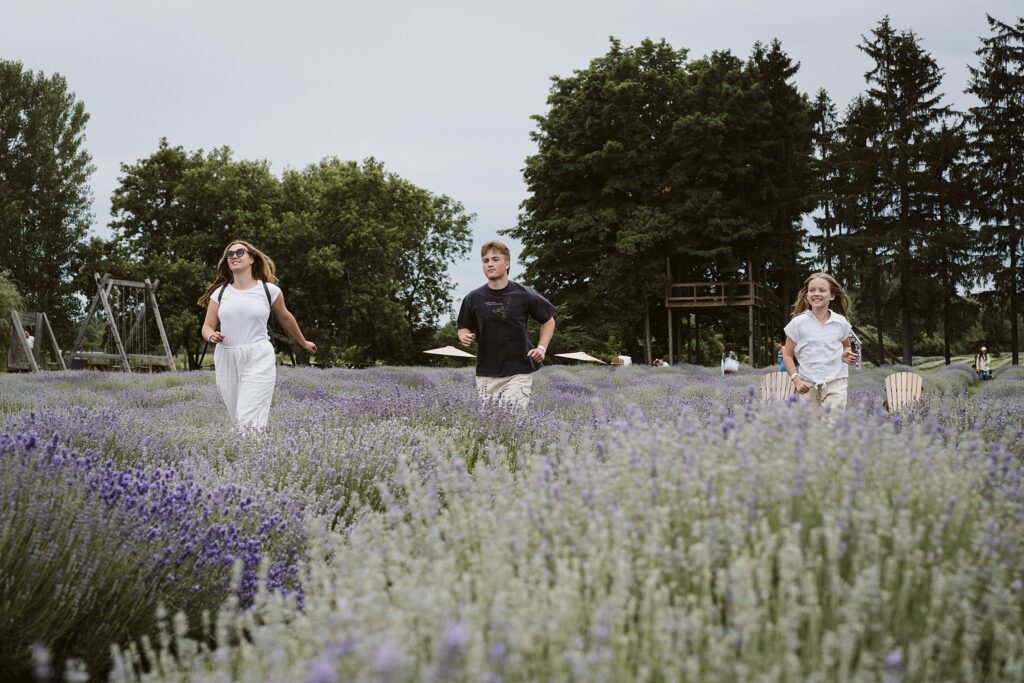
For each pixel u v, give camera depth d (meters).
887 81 55.00
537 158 50.06
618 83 48.06
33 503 3.24
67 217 61.69
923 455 3.14
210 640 3.14
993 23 51.72
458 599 2.32
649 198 49.66
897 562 2.45
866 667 1.98
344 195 49.59
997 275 49.66
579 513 2.78
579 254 50.00
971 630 2.19
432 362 59.78
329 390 14.88
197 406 10.15
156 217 48.50
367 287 47.62
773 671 1.83
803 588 2.18
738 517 2.48
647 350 48.25
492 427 6.67
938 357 77.56
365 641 1.77
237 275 6.79
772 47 51.97
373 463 5.27
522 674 1.89
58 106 61.34
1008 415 6.51
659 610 2.05
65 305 61.22
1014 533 2.55
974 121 52.09
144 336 26.92
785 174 49.84
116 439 5.59
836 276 56.56
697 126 46.09
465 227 61.31
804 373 6.84
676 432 3.33
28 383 13.81
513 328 7.45
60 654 2.96
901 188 53.91
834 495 2.78
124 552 3.20
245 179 48.28
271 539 3.73
